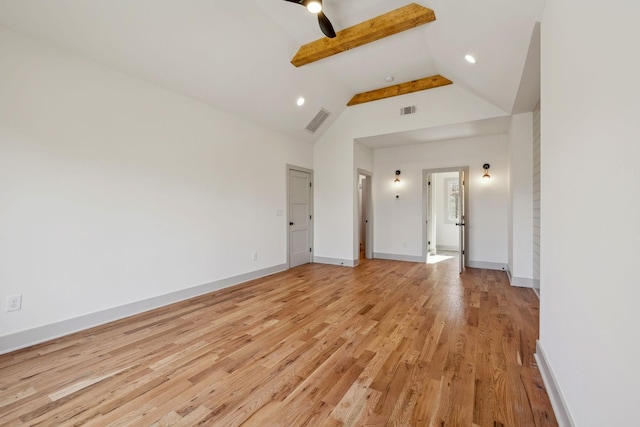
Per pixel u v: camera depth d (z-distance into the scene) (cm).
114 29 255
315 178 600
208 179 385
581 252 127
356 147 568
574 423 130
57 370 197
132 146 303
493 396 169
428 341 240
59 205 251
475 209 549
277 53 358
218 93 375
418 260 604
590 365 115
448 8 254
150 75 311
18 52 228
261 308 322
